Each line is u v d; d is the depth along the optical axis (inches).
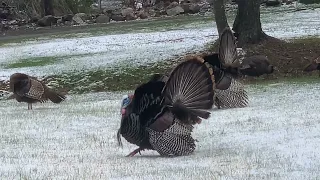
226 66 700.7
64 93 1229.7
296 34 1492.4
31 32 2124.8
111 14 2484.0
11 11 2546.8
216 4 1312.7
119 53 1470.2
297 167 372.5
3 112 851.4
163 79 450.6
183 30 1770.4
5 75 1334.9
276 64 1256.8
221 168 378.6
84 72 1321.4
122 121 445.4
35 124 663.1
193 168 383.6
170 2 2716.5
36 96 877.2
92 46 1614.2
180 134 442.0
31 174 378.9
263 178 343.0
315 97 827.4
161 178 352.2
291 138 487.2
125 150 474.9
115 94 1166.3
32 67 1402.6
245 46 1353.3
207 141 497.0
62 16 2504.9
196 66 436.1
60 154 460.8
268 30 1590.8
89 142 518.3
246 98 745.6
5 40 1884.8
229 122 607.5
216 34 1620.3
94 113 754.2
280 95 888.3
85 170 386.9
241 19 1373.0
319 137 486.3
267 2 2377.0
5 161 433.1
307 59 1270.9
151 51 1453.0
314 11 2007.9
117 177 360.8
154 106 438.6
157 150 441.1
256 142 478.6
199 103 435.8
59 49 1605.6
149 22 2161.7
